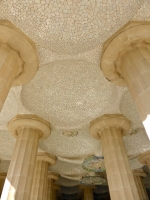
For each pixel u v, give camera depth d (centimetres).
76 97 1073
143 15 669
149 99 554
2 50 646
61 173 1762
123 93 978
